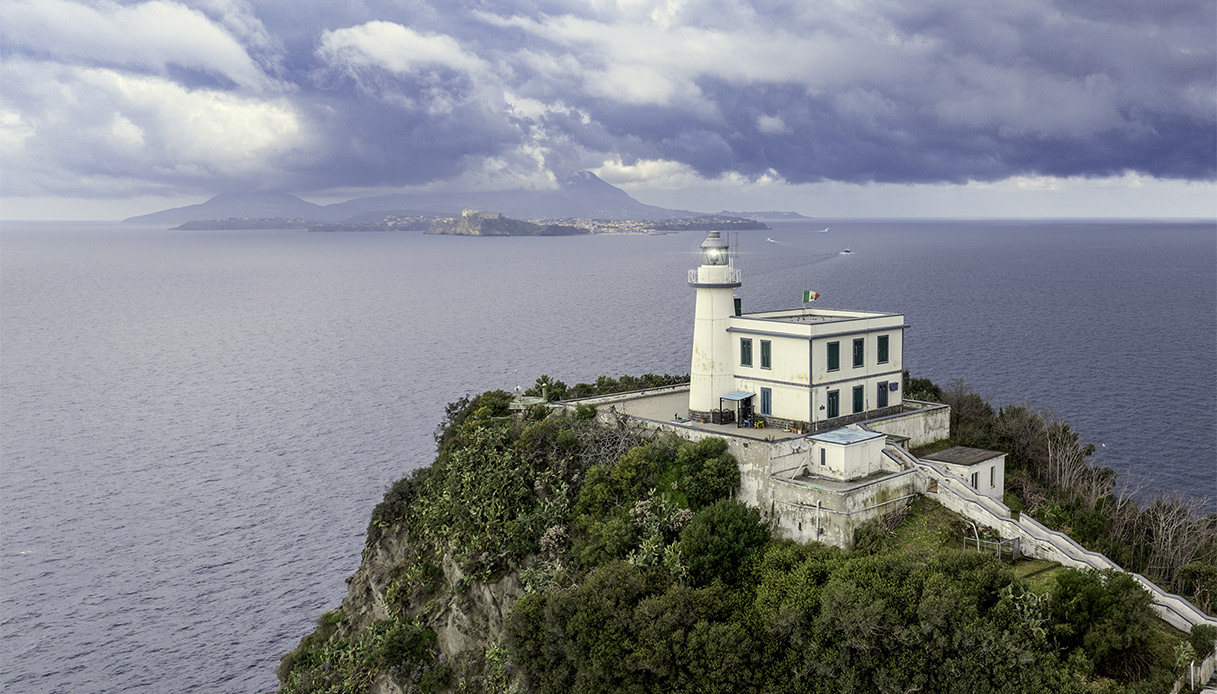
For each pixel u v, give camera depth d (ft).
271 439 474.49
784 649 153.28
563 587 182.39
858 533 175.01
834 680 145.38
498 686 187.83
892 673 140.77
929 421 228.43
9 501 401.90
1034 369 510.58
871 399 222.48
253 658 272.51
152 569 327.47
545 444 227.81
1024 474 222.07
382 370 645.51
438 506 232.94
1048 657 135.23
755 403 221.66
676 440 211.00
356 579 261.65
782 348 212.84
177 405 571.69
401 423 488.85
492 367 621.72
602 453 216.13
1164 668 136.87
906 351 572.92
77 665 270.87
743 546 172.45
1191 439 364.17
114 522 372.17
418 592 229.04
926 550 169.48
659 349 636.48
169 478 422.41
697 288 227.81
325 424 497.46
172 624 291.58
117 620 294.87
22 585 319.27
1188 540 195.11
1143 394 444.14
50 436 508.53
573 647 165.99
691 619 158.30
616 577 168.35
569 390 290.97
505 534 209.15
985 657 136.36
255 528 356.59
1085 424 388.16
